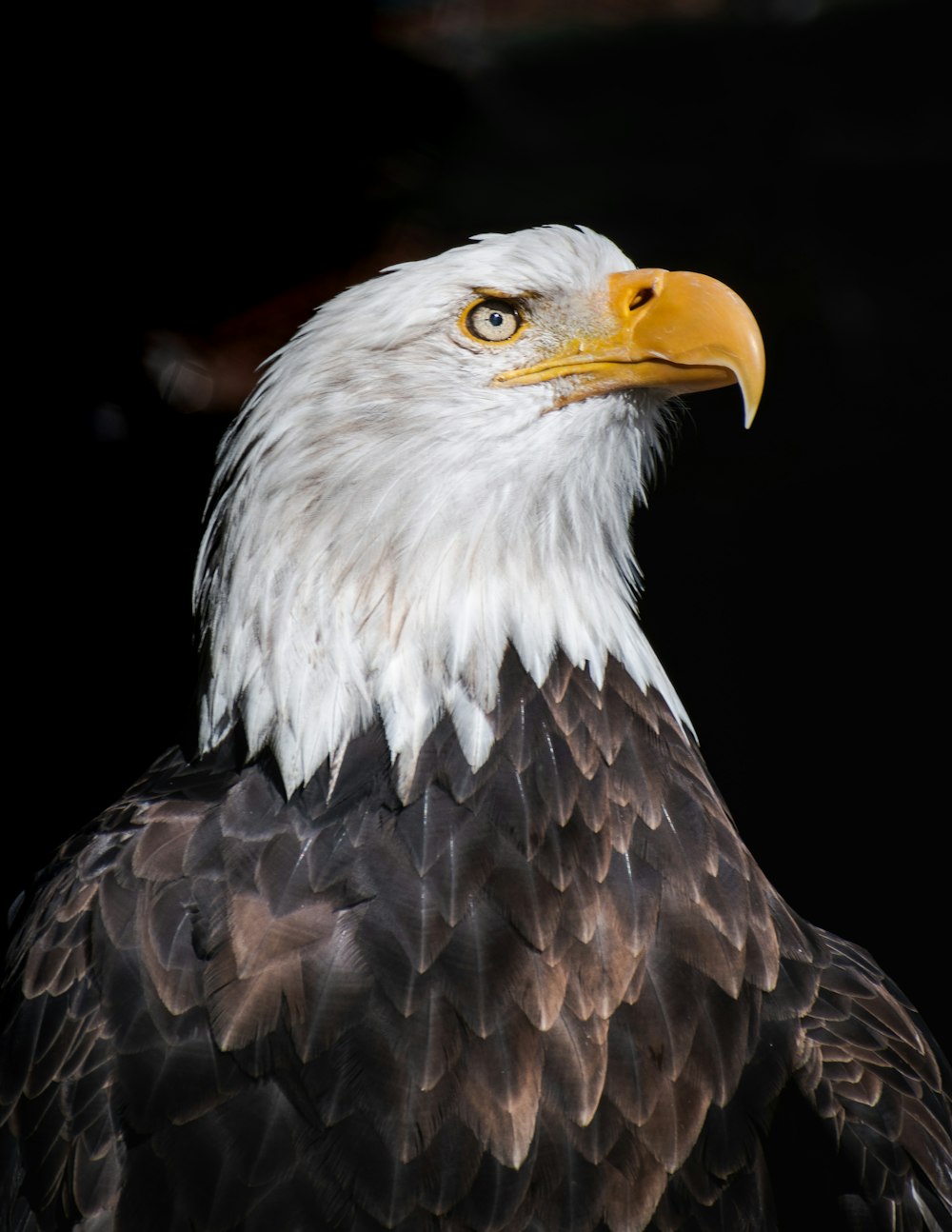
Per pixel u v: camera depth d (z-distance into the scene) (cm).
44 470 1614
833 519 1906
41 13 1549
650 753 715
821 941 786
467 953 640
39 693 1551
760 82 2434
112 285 1644
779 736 1680
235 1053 622
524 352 740
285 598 707
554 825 678
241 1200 611
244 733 714
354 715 695
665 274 764
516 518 719
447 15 2470
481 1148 618
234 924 643
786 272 2131
